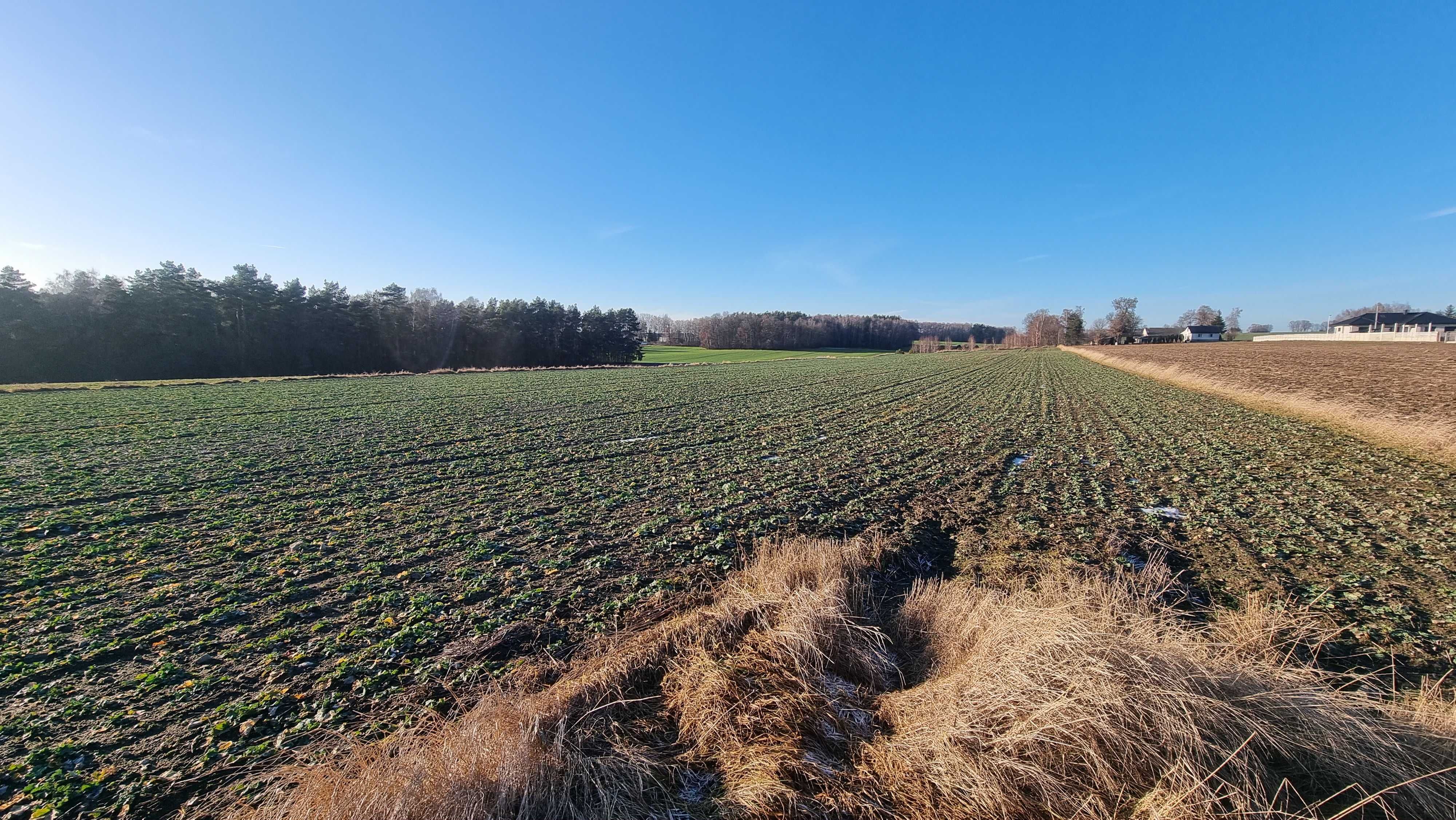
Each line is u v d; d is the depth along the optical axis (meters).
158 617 5.57
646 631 5.20
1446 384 23.91
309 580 6.51
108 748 3.76
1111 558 7.17
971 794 3.17
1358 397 20.92
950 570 7.04
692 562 7.10
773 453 13.98
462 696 4.32
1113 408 22.67
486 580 6.49
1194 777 3.04
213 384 32.41
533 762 3.25
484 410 21.52
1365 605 5.83
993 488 10.67
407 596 6.08
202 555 7.20
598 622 5.56
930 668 4.60
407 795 2.87
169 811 3.25
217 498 9.73
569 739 3.59
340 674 4.59
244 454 13.21
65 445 13.78
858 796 3.25
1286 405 21.34
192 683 4.47
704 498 9.99
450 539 7.90
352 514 8.97
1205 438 15.90
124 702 4.24
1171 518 8.84
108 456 12.74
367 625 5.47
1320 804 2.96
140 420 17.55
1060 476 11.64
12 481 10.47
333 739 3.83
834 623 4.79
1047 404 24.05
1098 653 3.70
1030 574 6.67
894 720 3.92
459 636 5.25
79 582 6.37
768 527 8.42
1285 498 9.85
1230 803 3.02
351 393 27.66
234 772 3.55
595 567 6.91
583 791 3.23
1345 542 7.67
